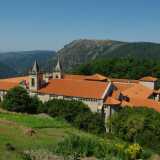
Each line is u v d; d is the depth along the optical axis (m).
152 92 143.25
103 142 65.25
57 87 119.94
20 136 64.56
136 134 90.25
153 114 96.88
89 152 58.81
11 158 45.28
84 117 101.56
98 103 110.31
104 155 58.88
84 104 110.81
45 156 52.12
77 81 120.44
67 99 114.75
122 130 93.31
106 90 112.31
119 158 59.00
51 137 68.44
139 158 66.25
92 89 114.19
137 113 97.94
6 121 77.62
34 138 64.94
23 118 89.62
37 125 81.69
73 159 54.25
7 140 59.53
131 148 65.12
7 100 111.44
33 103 113.75
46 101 117.19
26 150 53.50
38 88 121.25
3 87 127.81
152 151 80.25
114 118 99.25
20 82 132.38
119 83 147.12
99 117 103.56
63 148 57.25
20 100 110.75
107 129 100.69
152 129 90.31
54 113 108.81
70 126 91.19
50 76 145.50
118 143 71.81
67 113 106.69
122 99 116.62
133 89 135.50
